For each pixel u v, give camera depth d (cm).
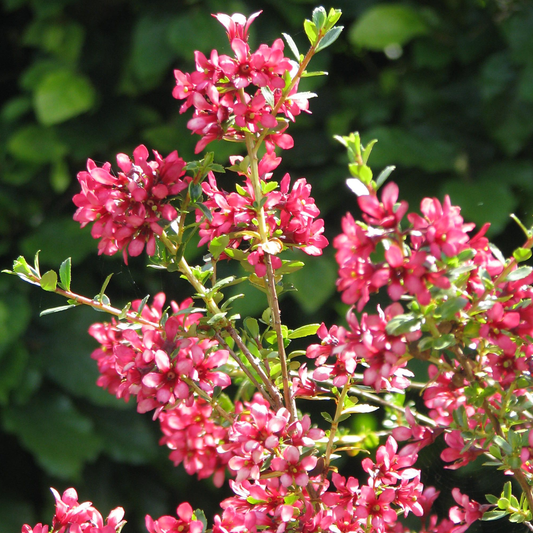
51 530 132
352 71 280
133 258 252
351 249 126
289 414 131
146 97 281
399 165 241
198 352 130
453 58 248
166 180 131
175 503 261
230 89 130
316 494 133
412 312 127
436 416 133
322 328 134
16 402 240
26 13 288
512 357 129
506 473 132
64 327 250
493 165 237
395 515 131
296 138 254
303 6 250
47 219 261
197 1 242
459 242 126
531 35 225
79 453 232
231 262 244
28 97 262
